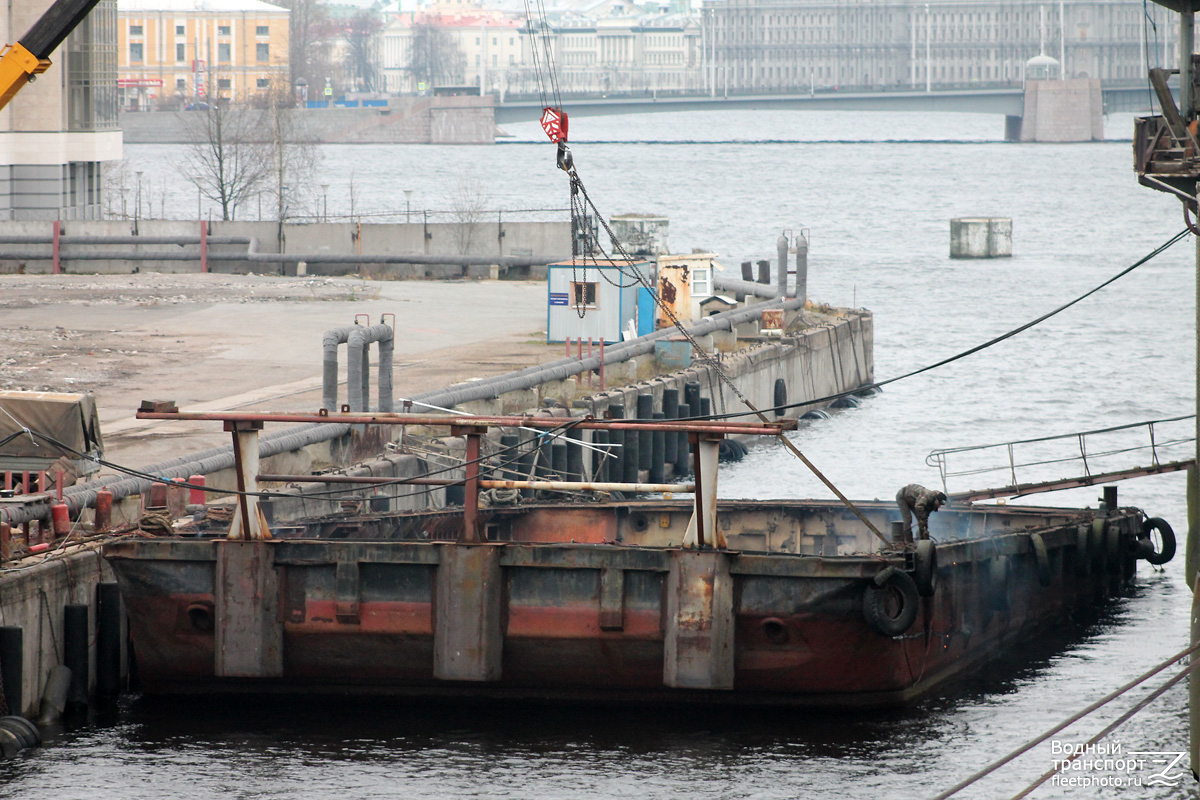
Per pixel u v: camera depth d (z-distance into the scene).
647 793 85.19
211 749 90.69
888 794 85.81
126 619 101.06
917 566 94.81
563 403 171.88
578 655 95.19
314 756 89.69
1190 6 113.31
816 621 93.56
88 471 107.75
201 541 96.44
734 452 194.62
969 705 101.38
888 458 195.88
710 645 93.12
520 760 89.44
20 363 187.88
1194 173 108.12
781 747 92.06
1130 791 87.19
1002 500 169.38
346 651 96.44
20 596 90.44
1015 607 115.12
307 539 97.06
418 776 87.19
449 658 94.75
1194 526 127.25
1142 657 113.38
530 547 94.69
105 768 87.38
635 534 128.62
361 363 147.25
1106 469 187.62
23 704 90.88
